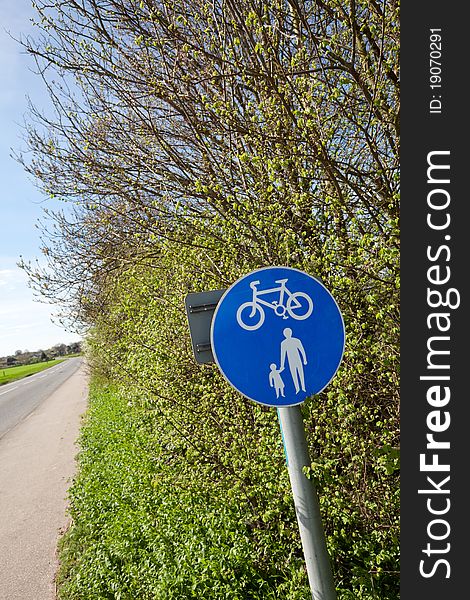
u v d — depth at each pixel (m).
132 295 5.71
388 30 2.88
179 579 3.68
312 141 3.00
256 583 3.60
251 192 3.55
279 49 3.48
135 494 5.52
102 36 3.97
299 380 2.05
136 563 4.29
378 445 3.04
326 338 2.08
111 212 5.70
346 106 3.12
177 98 3.64
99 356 14.45
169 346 4.76
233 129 3.37
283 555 3.67
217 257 3.80
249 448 3.62
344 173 3.26
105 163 4.66
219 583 3.59
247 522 4.02
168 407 4.74
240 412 3.76
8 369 80.31
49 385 34.19
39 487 8.35
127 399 8.85
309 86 3.15
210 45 3.60
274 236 3.20
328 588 2.00
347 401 2.87
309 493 2.04
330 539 3.16
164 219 4.36
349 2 2.91
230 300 2.04
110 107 4.48
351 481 3.07
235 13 3.40
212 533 4.03
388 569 3.28
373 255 2.85
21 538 6.24
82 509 5.85
